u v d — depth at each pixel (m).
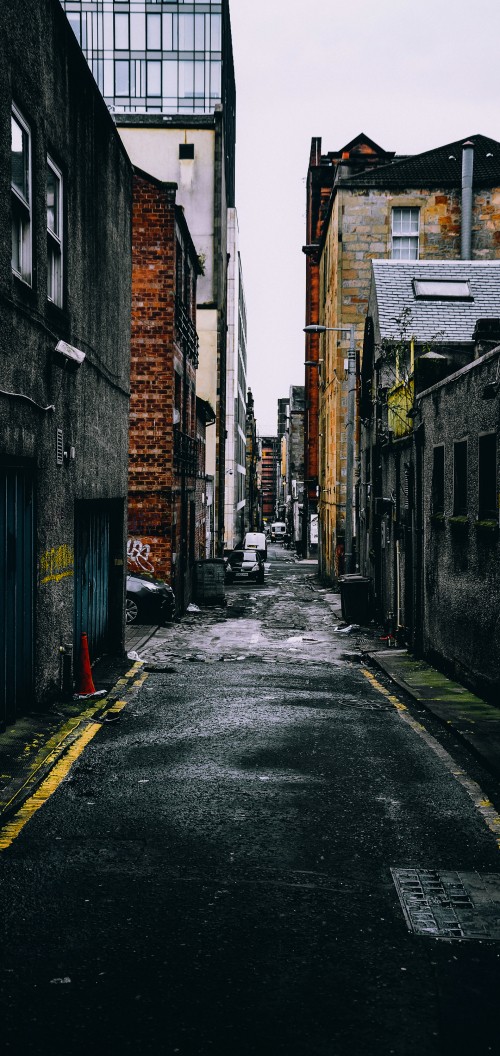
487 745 7.89
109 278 12.20
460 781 6.96
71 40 9.51
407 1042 3.39
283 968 3.93
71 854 5.20
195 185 36.19
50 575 9.16
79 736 8.11
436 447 13.49
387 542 19.38
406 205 33.16
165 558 19.77
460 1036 3.43
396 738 8.48
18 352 7.64
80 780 6.70
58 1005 3.58
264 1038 3.39
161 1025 3.46
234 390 59.06
